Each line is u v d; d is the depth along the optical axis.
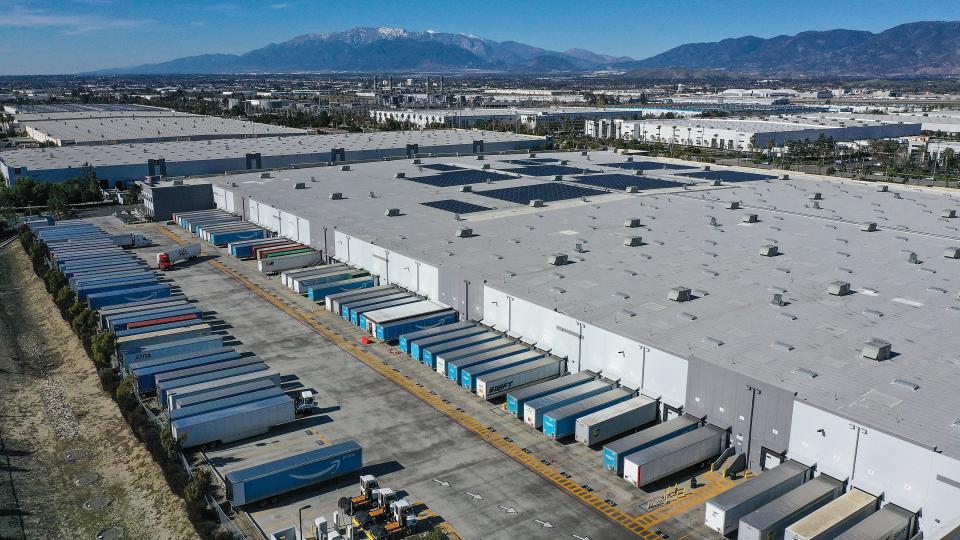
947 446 47.97
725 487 57.66
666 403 65.50
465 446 63.72
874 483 51.19
